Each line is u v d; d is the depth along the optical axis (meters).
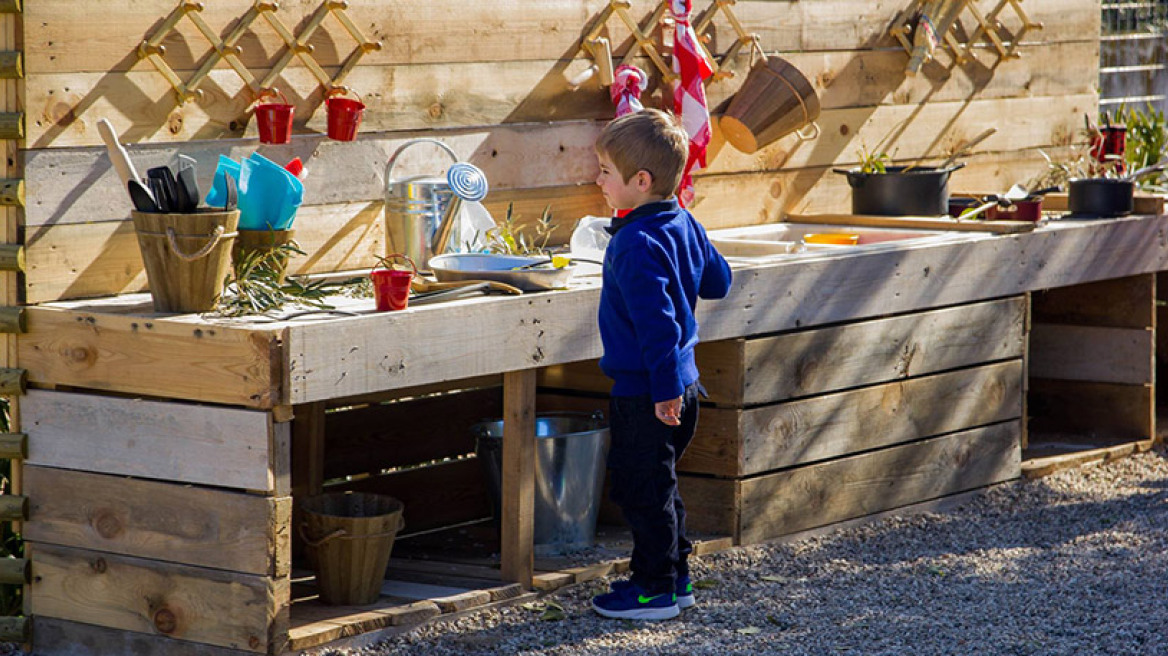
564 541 4.77
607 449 4.84
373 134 4.81
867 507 5.33
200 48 4.36
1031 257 5.82
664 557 4.22
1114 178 6.38
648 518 4.19
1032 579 4.66
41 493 4.05
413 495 5.21
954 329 5.57
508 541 4.41
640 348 4.04
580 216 5.45
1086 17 7.19
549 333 4.34
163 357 3.82
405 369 3.95
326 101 4.64
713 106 5.82
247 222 4.11
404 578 4.50
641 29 5.55
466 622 4.18
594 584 4.55
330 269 4.74
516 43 5.16
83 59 4.10
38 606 4.10
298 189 4.13
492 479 4.88
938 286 5.49
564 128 5.34
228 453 3.75
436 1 4.91
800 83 5.73
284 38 4.51
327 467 4.98
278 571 3.73
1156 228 6.39
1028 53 6.95
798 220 6.20
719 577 4.65
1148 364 6.43
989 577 4.68
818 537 5.15
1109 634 4.10
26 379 4.06
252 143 4.52
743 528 4.94
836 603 4.42
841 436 5.20
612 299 4.11
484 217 4.84
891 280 5.31
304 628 3.88
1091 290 6.53
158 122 4.29
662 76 5.64
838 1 6.21
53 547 4.05
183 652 3.87
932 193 6.11
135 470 3.91
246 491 3.78
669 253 4.02
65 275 4.12
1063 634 4.12
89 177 4.14
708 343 4.90
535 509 4.71
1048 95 7.08
